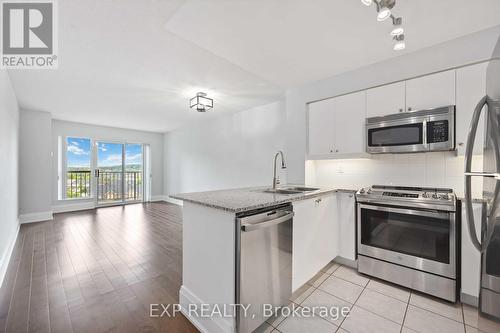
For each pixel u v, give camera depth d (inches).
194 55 90.7
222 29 70.7
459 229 73.1
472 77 73.4
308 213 79.1
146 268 97.3
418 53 83.3
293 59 90.6
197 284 64.7
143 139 277.9
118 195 263.3
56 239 136.0
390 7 52.0
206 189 223.1
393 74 88.7
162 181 296.5
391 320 64.7
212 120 214.2
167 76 111.3
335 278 88.8
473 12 62.6
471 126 46.1
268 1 58.1
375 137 92.3
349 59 90.5
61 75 110.3
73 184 225.8
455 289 71.3
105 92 135.1
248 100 153.9
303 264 76.4
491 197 42.7
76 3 61.1
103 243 129.0
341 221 99.0
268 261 61.2
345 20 66.2
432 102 80.6
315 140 113.7
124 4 61.6
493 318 41.6
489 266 42.6
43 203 184.7
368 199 88.5
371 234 88.5
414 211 77.5
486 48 70.7
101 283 84.7
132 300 74.3
